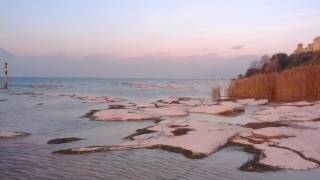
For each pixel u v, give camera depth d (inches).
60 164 645.9
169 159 674.2
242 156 692.7
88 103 1830.7
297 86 1758.1
